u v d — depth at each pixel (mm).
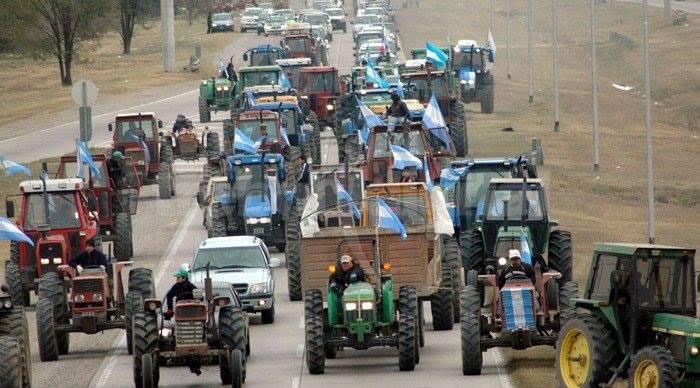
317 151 148625
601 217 130875
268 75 179250
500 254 72062
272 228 100812
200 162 161250
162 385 63844
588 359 54719
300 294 87562
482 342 63094
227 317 62219
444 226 71062
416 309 66250
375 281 66812
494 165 88438
